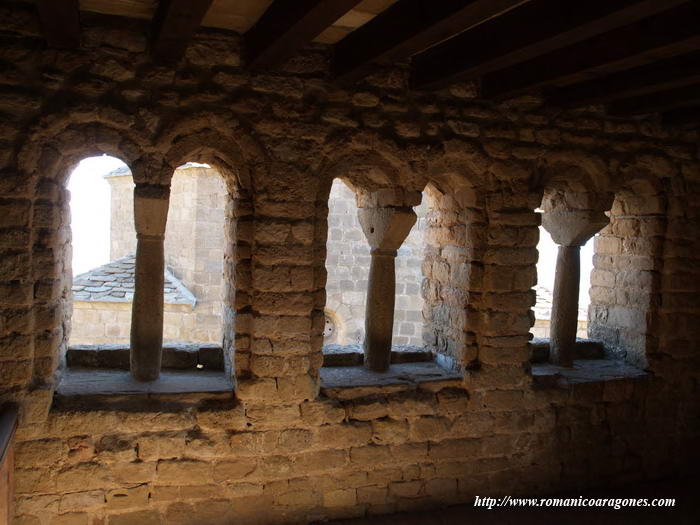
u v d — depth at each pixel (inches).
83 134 121.5
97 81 119.7
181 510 134.8
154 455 131.4
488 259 153.0
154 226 131.8
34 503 125.3
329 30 123.6
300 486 142.3
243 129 129.7
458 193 159.5
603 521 151.8
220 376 149.1
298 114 133.6
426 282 179.8
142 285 136.9
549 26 98.4
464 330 155.9
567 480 167.2
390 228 148.3
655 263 174.1
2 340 119.3
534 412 161.0
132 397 132.1
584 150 158.6
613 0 87.2
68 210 136.0
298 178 134.1
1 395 120.3
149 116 123.3
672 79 120.2
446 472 155.2
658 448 176.6
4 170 116.3
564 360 176.2
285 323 135.9
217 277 342.6
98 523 130.0
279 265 134.6
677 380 177.2
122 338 313.1
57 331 130.5
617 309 187.6
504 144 150.7
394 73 140.5
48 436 125.0
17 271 119.0
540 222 155.6
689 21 96.6
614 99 140.5
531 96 152.9
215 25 124.8
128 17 120.8
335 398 144.5
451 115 146.0
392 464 149.8
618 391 169.5
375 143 139.2
